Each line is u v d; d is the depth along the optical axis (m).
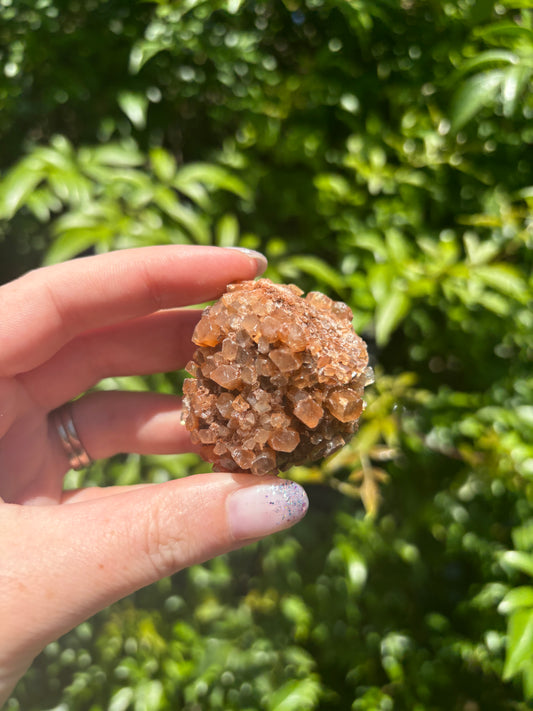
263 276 0.17
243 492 0.11
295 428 0.11
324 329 0.12
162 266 0.14
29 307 0.13
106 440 0.16
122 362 0.16
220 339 0.12
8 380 0.14
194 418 0.12
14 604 0.10
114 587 0.10
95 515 0.11
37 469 0.15
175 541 0.11
